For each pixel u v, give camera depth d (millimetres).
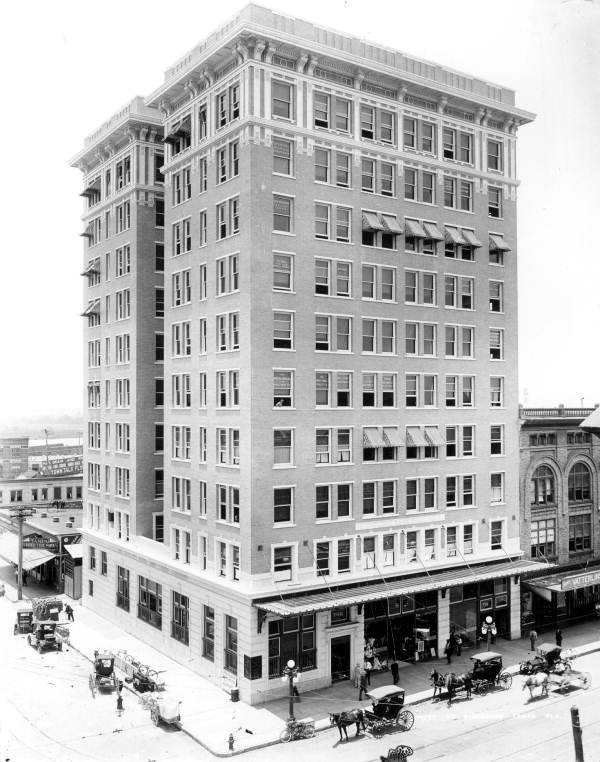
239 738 37469
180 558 51406
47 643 53250
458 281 53531
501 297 56000
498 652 50781
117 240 62938
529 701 41688
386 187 50312
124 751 36375
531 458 57500
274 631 43625
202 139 49969
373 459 49000
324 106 47844
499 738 36531
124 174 61938
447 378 52844
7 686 45625
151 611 54844
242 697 42969
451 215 53188
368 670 45031
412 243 51469
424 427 51094
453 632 51188
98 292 66562
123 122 59281
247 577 43688
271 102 45438
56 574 74438
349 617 46438
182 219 52219
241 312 45094
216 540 47062
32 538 76000
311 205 46719
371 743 36812
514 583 54312
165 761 35219
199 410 49812
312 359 46406
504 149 56344
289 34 44906
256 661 42625
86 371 68688
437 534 51219
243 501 44375
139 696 43562
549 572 57375
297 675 38875
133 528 58812
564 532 59281
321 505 46594
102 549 63125
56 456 145500
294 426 45438
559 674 43594
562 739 36156
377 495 48750
